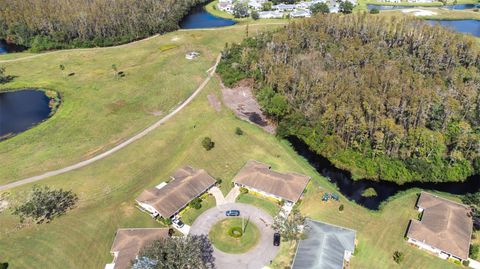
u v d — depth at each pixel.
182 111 145.62
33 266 84.75
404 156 116.00
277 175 107.06
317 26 198.25
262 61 165.12
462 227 91.88
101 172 112.94
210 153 121.69
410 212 101.31
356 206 103.31
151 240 87.06
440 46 167.25
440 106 129.62
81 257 86.94
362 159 117.12
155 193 100.44
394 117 123.94
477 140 116.69
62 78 172.62
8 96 158.75
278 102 135.00
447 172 113.75
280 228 90.31
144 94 158.38
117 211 99.44
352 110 122.00
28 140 128.62
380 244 91.75
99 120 139.75
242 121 139.25
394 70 150.00
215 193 106.06
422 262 87.38
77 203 101.88
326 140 123.44
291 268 82.88
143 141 127.19
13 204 101.12
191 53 196.38
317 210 101.25
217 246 90.25
